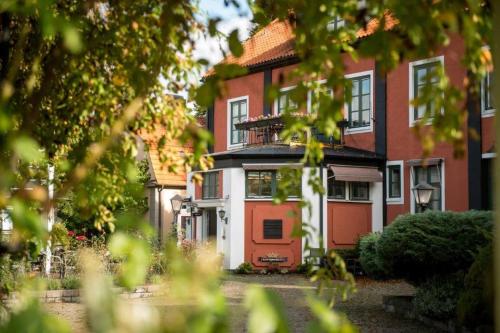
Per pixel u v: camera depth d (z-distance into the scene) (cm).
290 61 2509
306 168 2166
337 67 297
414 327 1097
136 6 390
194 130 258
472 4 272
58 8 391
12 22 412
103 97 450
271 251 2262
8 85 185
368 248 1321
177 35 380
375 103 2323
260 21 417
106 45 425
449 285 1083
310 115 379
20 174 397
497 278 267
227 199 2298
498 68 279
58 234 479
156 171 3095
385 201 2303
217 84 302
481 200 1994
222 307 107
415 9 267
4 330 97
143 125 474
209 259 119
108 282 108
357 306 1365
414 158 2197
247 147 2467
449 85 313
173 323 102
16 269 511
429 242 1075
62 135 475
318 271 391
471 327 897
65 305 1384
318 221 2205
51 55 377
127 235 135
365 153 2311
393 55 298
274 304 100
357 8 293
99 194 304
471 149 2022
